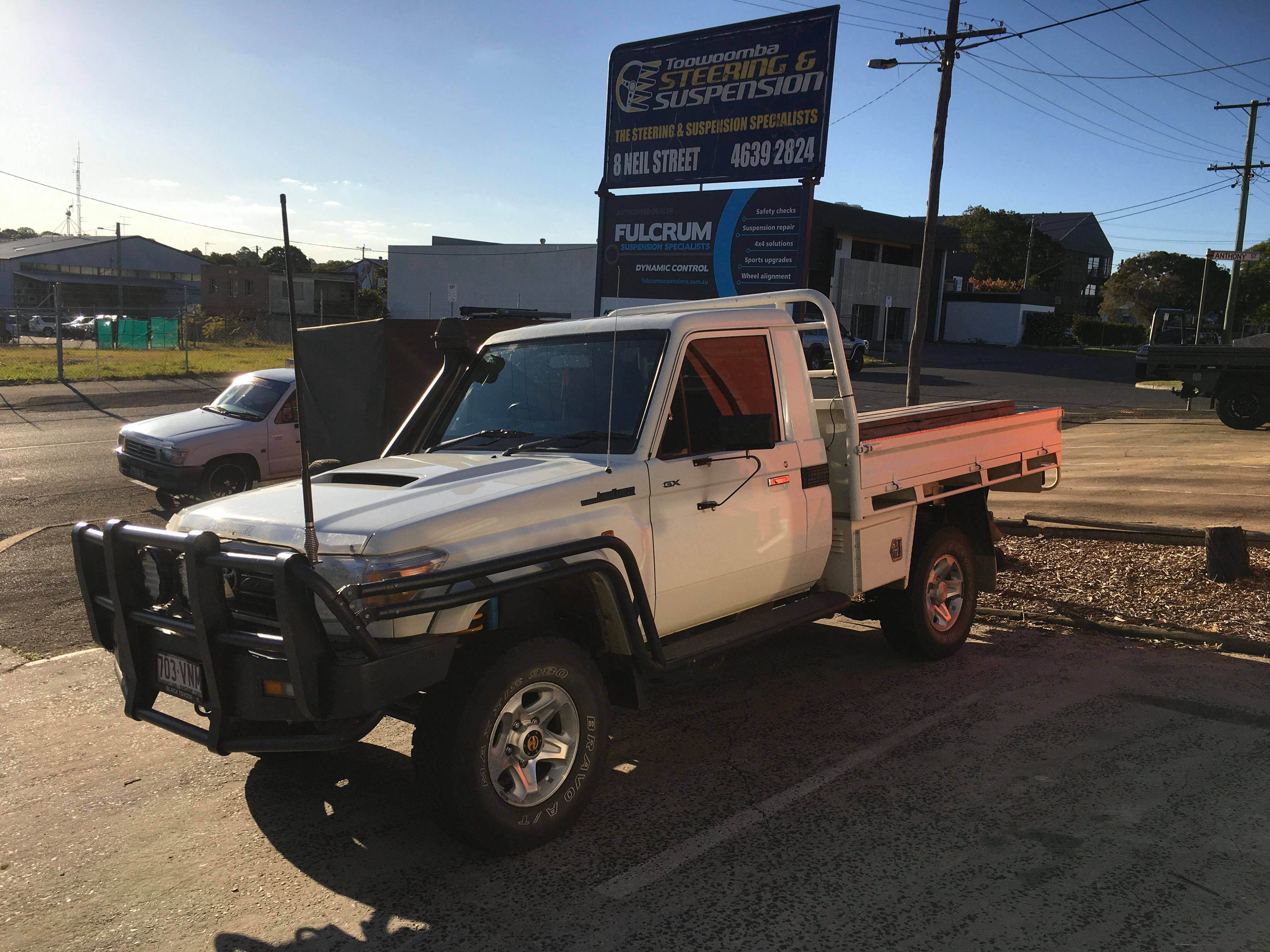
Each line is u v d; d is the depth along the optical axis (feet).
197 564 10.82
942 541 19.45
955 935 10.03
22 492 38.73
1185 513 31.30
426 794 11.22
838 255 147.64
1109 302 251.80
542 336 16.07
